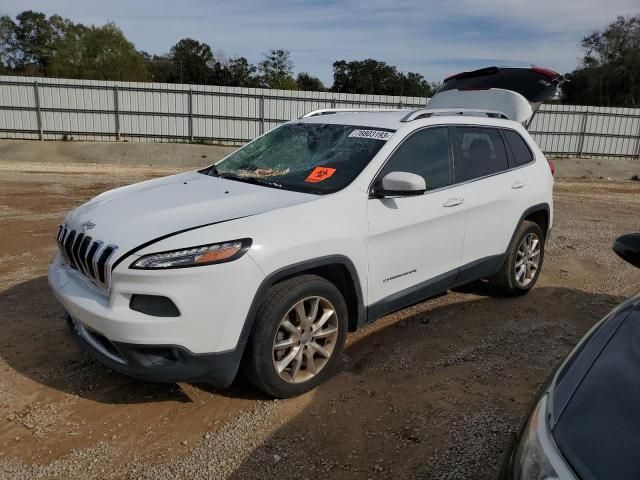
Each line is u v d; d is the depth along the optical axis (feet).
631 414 5.71
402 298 13.65
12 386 11.84
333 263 11.67
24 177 49.44
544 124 94.73
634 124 97.96
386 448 10.07
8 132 84.89
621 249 9.86
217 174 14.60
